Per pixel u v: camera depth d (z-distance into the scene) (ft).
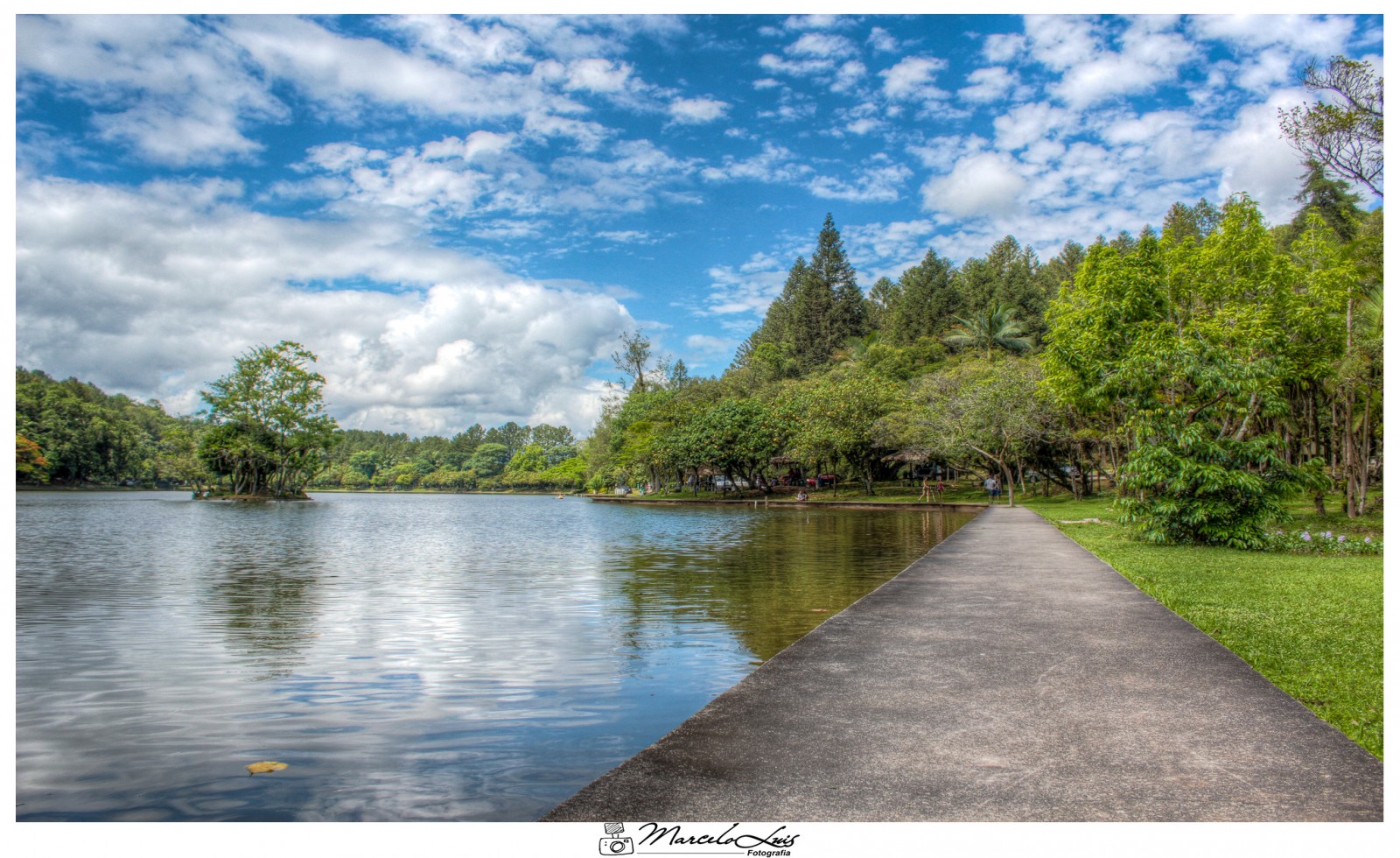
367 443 541.34
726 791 9.48
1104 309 64.18
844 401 146.41
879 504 131.75
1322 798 9.32
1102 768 10.16
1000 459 117.70
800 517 104.94
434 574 44.91
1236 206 68.33
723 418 163.94
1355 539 45.11
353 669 21.90
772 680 14.33
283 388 212.64
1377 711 13.97
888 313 259.80
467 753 14.94
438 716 17.37
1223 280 68.95
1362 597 25.86
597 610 31.81
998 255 254.27
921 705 12.84
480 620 29.68
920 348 201.16
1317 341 62.90
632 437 207.21
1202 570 32.91
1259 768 10.15
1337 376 61.57
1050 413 109.40
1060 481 132.77
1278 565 35.01
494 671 21.65
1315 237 65.21
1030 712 12.45
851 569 45.68
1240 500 43.93
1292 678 16.26
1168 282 71.36
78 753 15.03
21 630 28.07
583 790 9.50
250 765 14.35
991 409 112.88
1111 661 15.79
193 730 16.43
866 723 11.91
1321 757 10.50
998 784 9.66
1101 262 77.36
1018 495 137.59
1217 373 44.27
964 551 39.93
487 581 41.47
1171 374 46.91
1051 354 62.49
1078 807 9.06
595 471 252.42
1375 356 57.41
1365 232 61.57
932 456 136.87
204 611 32.22
